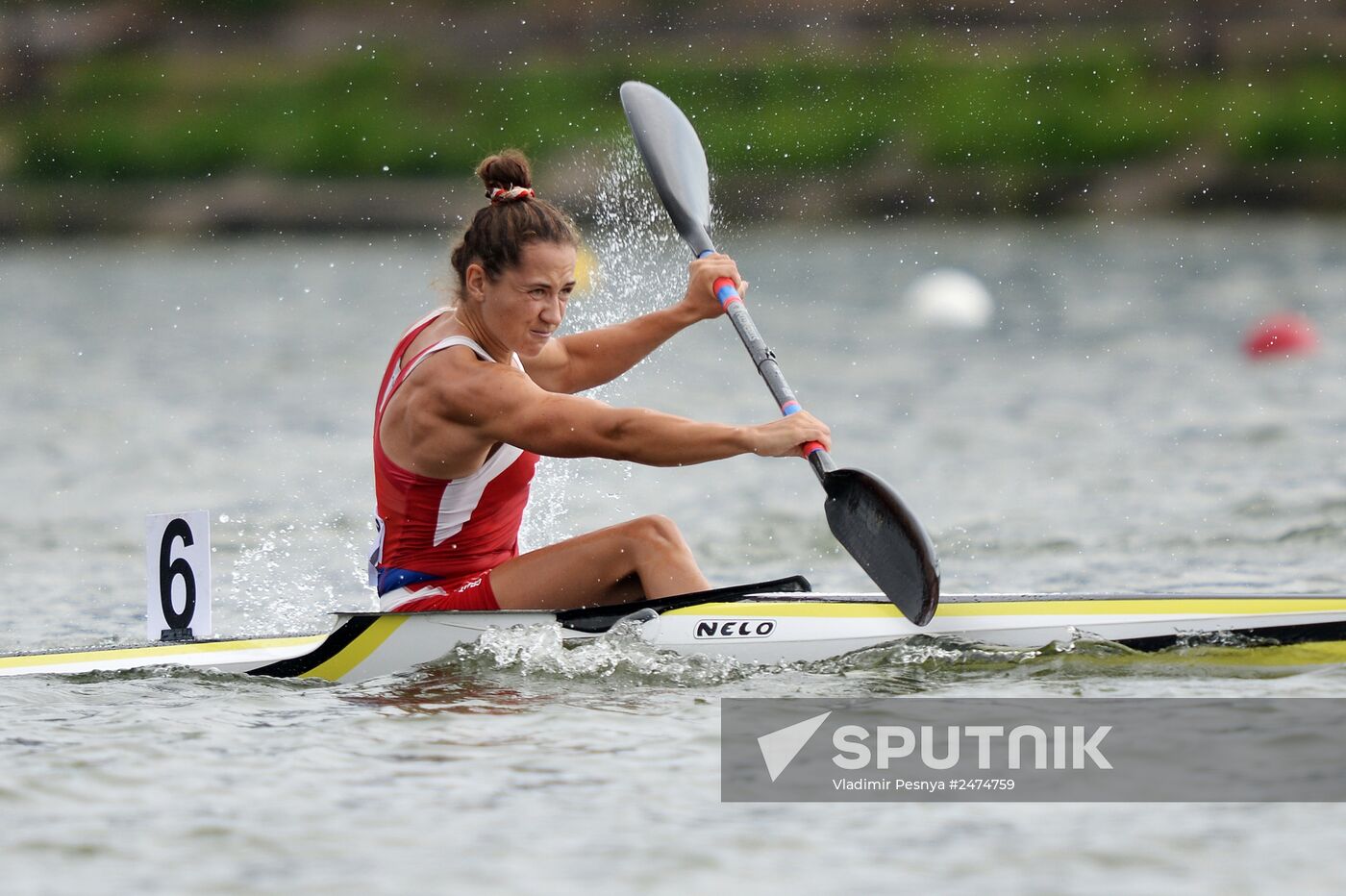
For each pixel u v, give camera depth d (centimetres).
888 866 1288
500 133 13600
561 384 2084
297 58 15825
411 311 7931
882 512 1875
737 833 1366
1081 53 13500
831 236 11544
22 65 15300
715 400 4928
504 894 1240
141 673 1966
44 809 1433
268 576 2827
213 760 1570
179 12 16412
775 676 1866
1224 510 3175
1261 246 9619
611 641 1909
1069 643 1886
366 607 2592
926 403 4878
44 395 5300
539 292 1833
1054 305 7506
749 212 12400
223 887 1259
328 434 4531
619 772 1521
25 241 12888
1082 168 12200
